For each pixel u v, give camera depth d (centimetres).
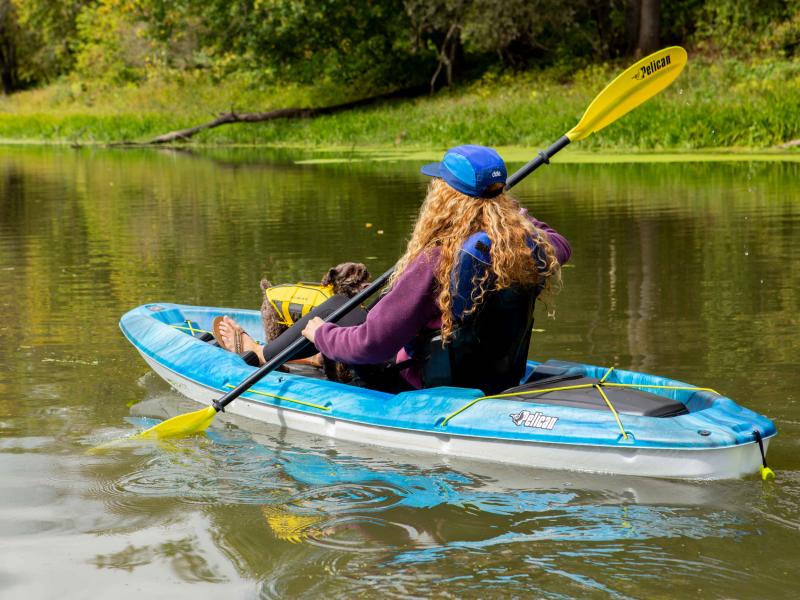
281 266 655
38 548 243
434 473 293
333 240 762
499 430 297
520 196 1058
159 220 922
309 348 366
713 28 2239
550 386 309
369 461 306
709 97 1755
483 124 1822
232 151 1989
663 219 841
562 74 2345
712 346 432
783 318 479
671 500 266
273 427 348
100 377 412
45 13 3353
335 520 258
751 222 804
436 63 2536
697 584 218
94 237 820
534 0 2144
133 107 2725
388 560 233
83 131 2480
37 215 982
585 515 258
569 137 389
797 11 2100
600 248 704
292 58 2534
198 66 2786
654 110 1652
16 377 411
